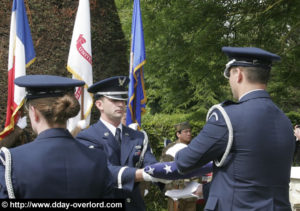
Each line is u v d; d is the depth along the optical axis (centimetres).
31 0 603
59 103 178
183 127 536
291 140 212
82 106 472
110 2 706
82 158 182
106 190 187
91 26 667
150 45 809
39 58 597
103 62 671
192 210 493
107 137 286
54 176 172
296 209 432
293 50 803
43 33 607
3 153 172
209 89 834
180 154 217
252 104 207
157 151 712
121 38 708
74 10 645
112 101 288
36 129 185
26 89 183
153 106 1627
